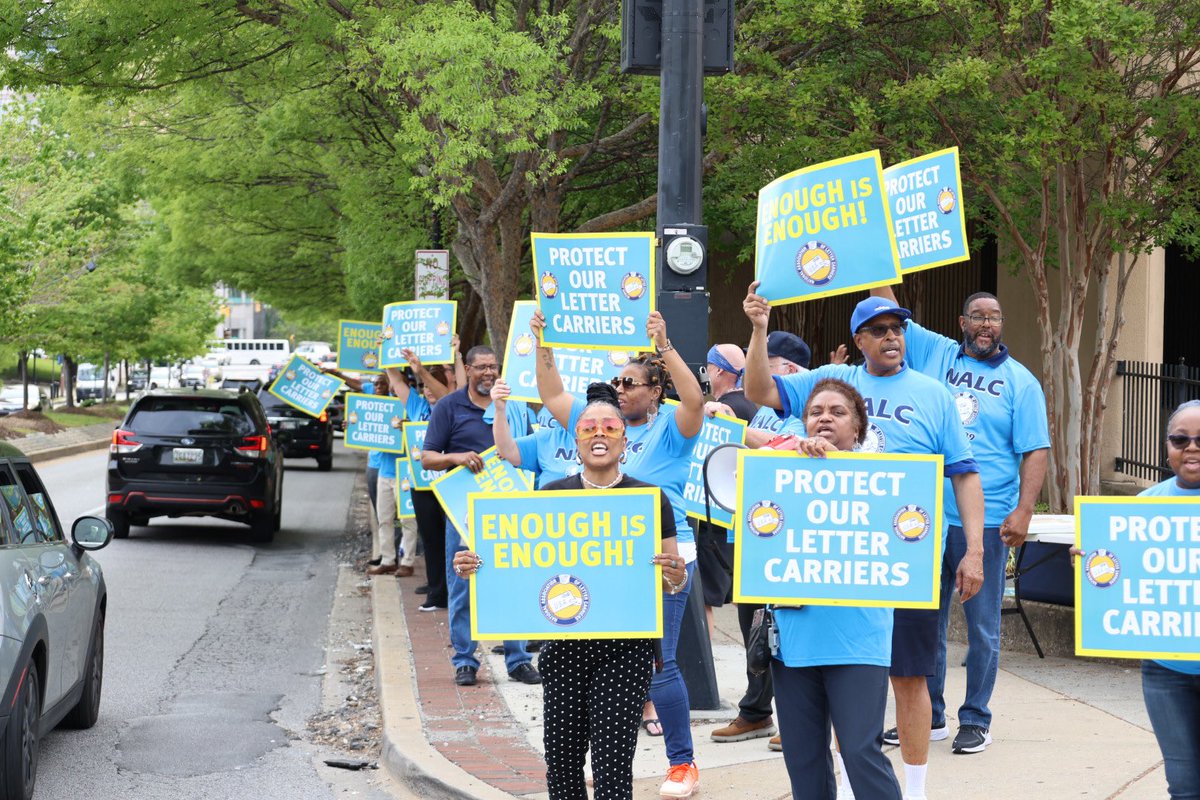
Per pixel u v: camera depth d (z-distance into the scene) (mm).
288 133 21031
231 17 15727
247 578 15125
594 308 6797
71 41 15039
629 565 4930
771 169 14055
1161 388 14047
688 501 6695
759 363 5930
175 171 24906
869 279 6305
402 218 22031
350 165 21609
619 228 20062
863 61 12898
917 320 17984
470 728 7672
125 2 14719
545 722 5129
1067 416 12969
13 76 15602
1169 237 12094
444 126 13812
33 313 34281
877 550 4680
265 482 18000
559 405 6836
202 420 17953
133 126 24688
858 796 4668
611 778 4938
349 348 14812
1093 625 4598
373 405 13969
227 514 18188
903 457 4668
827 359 21938
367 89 17000
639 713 5000
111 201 35500
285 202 26562
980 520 5531
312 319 43281
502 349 16422
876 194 6285
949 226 7215
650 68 8172
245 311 135750
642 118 15805
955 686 8344
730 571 8000
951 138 12602
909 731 5445
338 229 26406
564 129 14875
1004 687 8250
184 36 15391
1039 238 12688
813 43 13625
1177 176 12414
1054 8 10500
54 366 81938
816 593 4699
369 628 12141
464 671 8797
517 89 13727
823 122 12617
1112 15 10023
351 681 9867
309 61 16188
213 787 7043
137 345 53125
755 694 7145
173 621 12242
